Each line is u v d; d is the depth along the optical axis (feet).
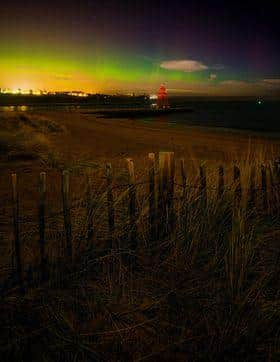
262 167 16.62
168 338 9.26
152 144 62.13
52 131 79.77
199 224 13.10
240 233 12.29
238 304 9.86
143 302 10.48
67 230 11.66
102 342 9.01
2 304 9.91
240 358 8.68
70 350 8.81
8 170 31.22
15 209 10.71
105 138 71.92
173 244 12.60
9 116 112.98
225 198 14.52
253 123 140.36
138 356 8.74
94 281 11.31
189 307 10.20
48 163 34.17
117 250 12.32
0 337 9.06
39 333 9.20
